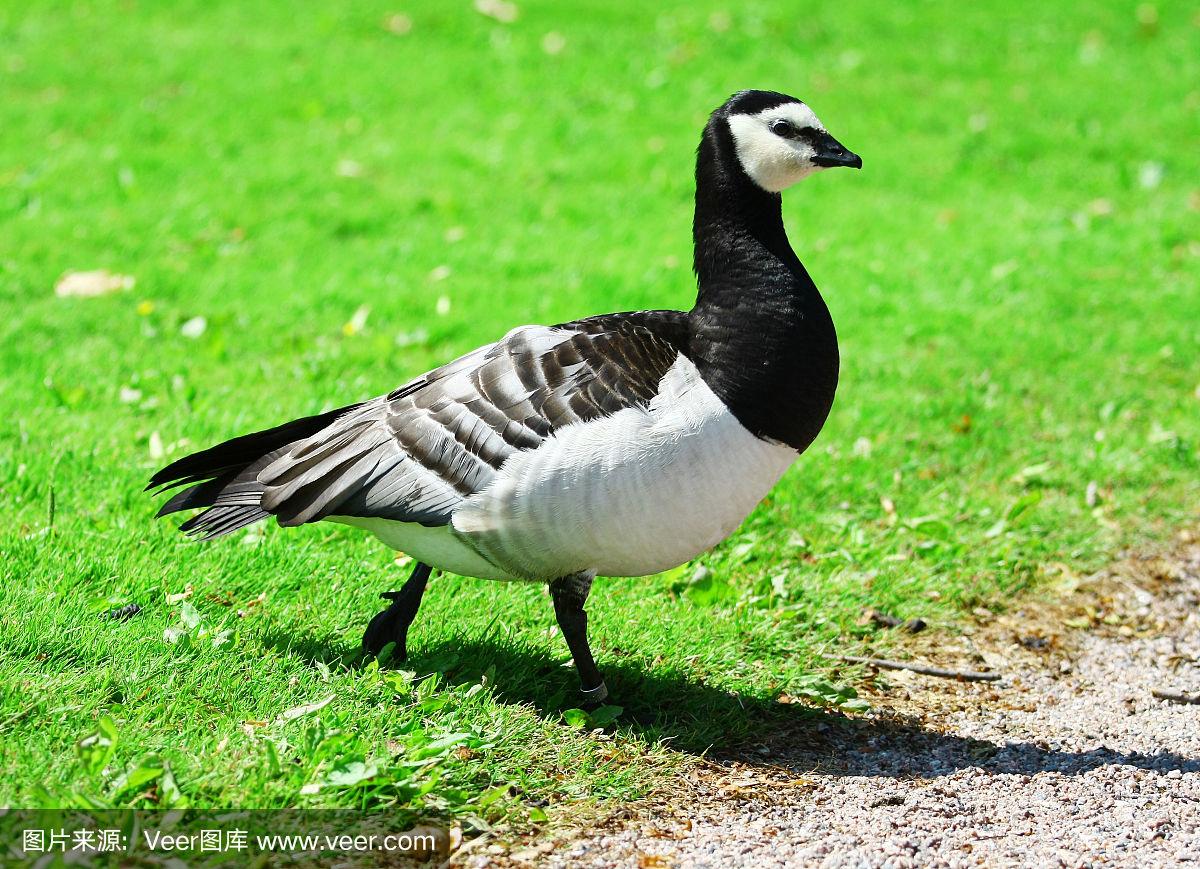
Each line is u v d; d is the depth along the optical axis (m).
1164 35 29.36
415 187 20.19
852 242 19.06
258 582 9.59
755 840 7.34
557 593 8.34
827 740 8.77
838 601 10.49
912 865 7.15
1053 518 12.12
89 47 24.91
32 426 11.96
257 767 7.21
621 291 16.64
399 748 7.64
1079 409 14.32
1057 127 24.05
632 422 7.72
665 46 27.03
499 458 7.82
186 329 14.80
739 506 8.13
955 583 11.03
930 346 15.73
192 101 22.84
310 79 24.17
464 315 15.75
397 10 27.88
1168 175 22.22
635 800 7.69
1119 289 17.55
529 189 20.47
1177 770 8.48
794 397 8.03
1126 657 10.28
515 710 8.30
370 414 8.42
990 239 19.23
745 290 8.20
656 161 21.72
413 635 9.15
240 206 18.97
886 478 12.50
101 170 19.77
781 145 8.45
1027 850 7.38
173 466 8.66
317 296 16.11
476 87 24.47
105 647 8.25
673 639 9.50
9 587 8.85
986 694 9.62
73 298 15.70
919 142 23.14
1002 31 29.19
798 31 28.20
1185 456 13.29
